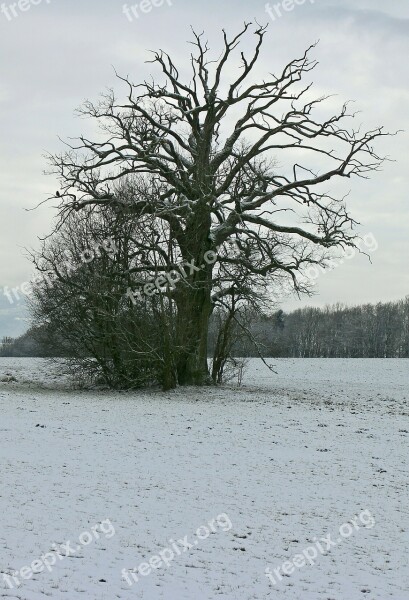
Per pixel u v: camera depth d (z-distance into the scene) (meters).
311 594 9.16
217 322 40.56
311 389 39.22
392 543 11.26
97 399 29.97
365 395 36.19
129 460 16.55
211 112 36.59
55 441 18.55
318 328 122.88
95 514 12.10
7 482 13.86
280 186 36.59
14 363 65.94
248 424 22.80
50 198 34.97
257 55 35.69
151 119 35.84
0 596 8.49
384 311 123.81
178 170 35.59
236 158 37.09
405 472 16.08
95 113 35.38
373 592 9.27
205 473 15.50
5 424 21.06
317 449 18.61
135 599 8.71
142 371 34.72
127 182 37.69
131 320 33.12
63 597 8.62
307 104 35.69
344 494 14.08
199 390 34.41
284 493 14.05
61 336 36.12
